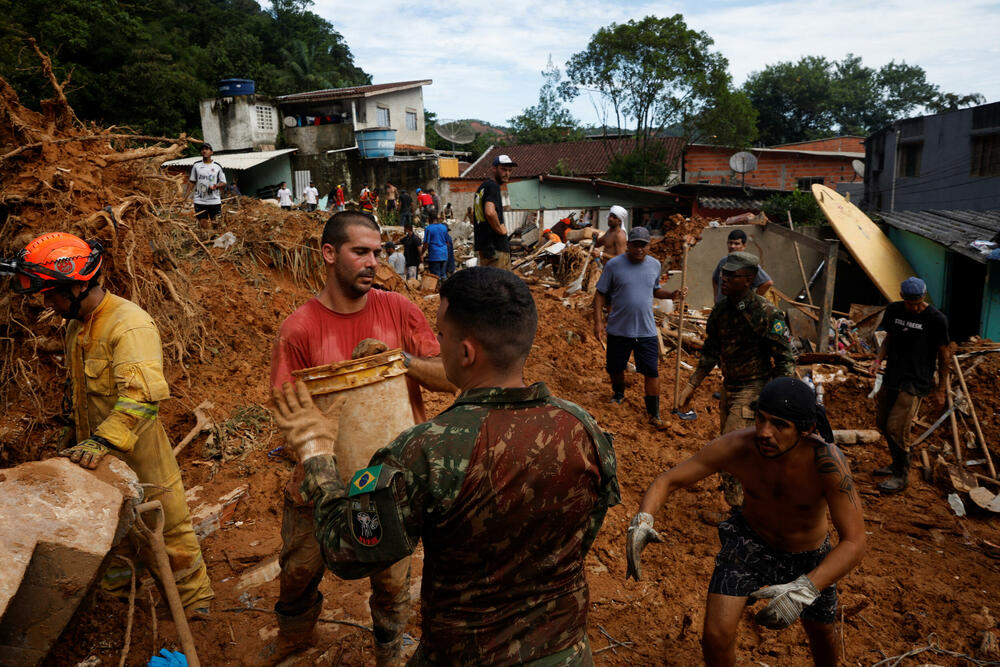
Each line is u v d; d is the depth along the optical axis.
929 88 85.50
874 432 7.34
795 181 41.81
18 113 5.54
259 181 34.09
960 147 23.42
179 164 28.06
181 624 2.71
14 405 5.08
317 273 8.80
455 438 1.68
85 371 3.12
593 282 12.46
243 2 61.56
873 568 4.75
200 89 40.34
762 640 3.84
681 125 45.34
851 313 13.20
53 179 5.30
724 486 4.99
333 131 35.03
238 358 6.70
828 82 80.69
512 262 17.28
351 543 1.68
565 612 1.81
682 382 8.87
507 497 1.68
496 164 7.24
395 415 2.50
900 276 15.57
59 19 35.16
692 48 41.94
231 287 7.64
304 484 1.89
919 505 5.89
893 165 27.30
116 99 37.09
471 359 1.82
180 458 5.22
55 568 2.27
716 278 8.30
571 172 43.69
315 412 1.98
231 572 4.11
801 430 2.76
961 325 15.10
